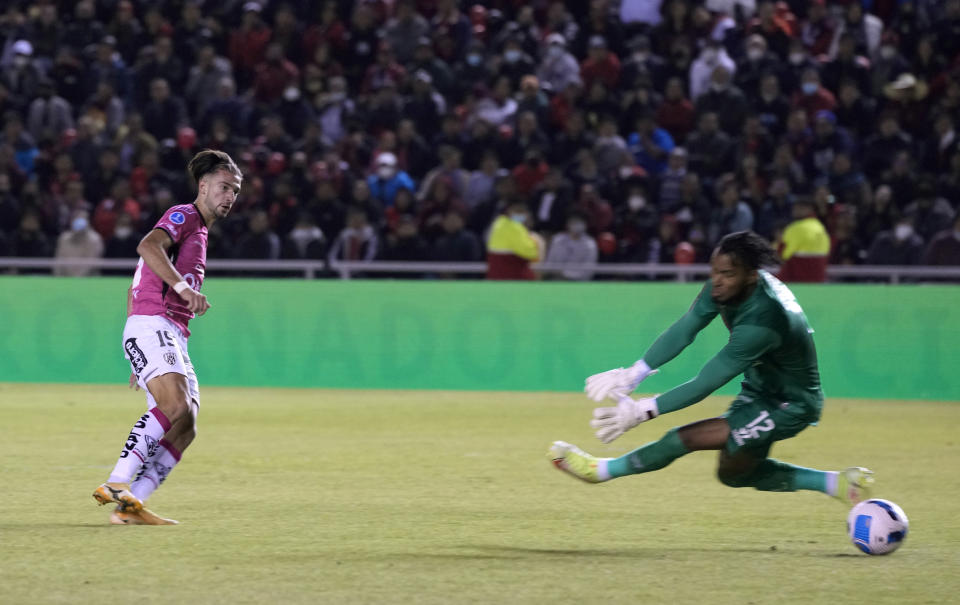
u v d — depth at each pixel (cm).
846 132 6169
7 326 5669
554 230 5872
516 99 6706
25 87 7212
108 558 1938
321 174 6162
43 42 7469
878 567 1917
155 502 2539
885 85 6494
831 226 5666
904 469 3192
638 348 5281
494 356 5394
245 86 7200
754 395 2105
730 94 6341
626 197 5906
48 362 5638
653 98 6481
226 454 3362
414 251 5772
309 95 6900
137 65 7119
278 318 5522
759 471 2167
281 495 2647
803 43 6875
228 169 2347
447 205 5922
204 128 6725
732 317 2088
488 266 5506
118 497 2227
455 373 5422
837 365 5184
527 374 5375
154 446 2273
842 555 2020
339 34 7112
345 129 6769
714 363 2022
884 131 6109
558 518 2377
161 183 6400
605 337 5312
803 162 6141
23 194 6197
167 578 1789
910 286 5134
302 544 2073
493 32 7256
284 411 4544
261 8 7494
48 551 1992
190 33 7262
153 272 2311
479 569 1875
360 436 3803
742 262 2005
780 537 2191
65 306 5619
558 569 1880
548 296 5359
